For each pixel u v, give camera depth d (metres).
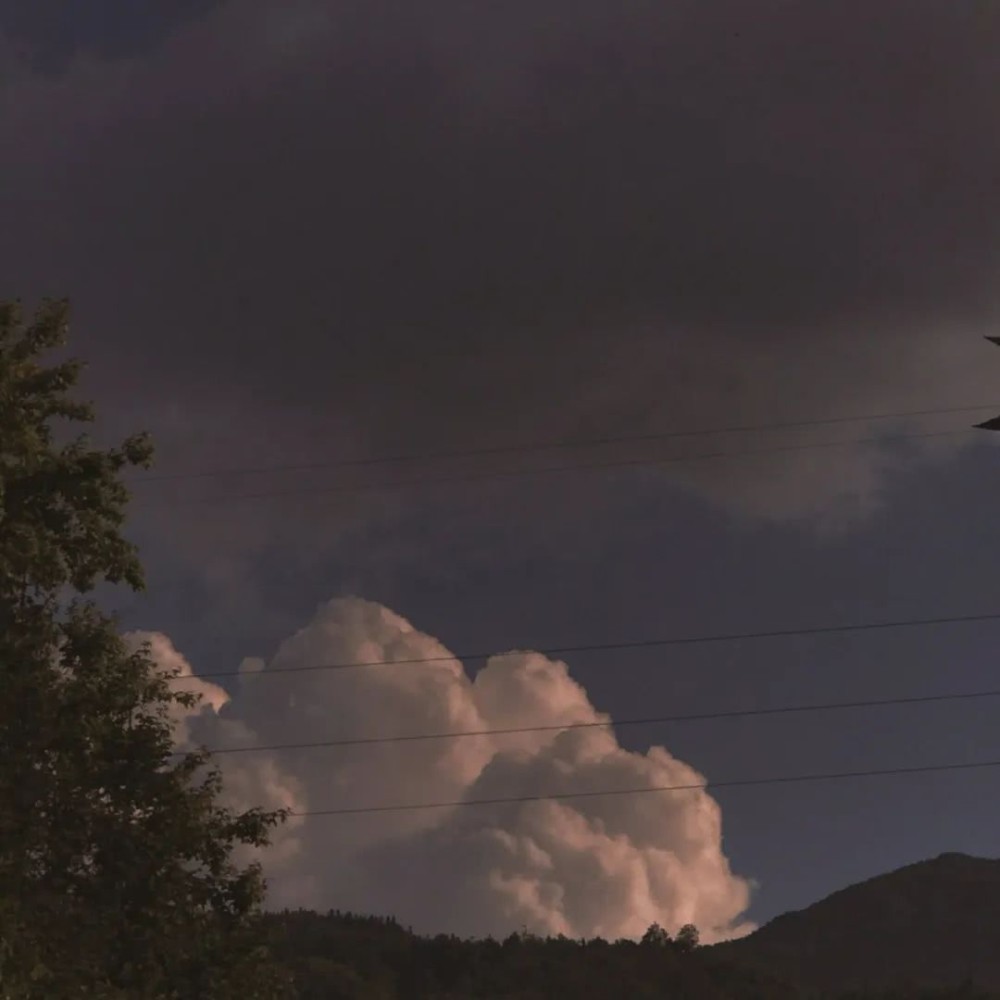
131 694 69.75
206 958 69.69
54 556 67.56
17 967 57.34
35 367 68.56
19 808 63.69
